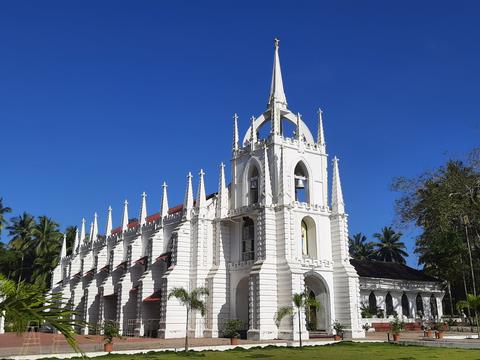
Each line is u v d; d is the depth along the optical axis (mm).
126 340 50500
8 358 32750
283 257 52156
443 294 76688
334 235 57656
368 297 68500
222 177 61938
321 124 63594
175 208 75312
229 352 38031
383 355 33875
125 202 79688
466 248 70750
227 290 57812
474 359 30297
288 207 53562
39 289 12523
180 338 54969
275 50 67312
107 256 80625
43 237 110125
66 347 41750
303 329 49469
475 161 66188
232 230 60094
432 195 67312
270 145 58750
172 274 58125
